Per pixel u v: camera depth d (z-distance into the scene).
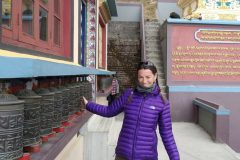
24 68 1.79
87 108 3.57
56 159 3.40
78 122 3.97
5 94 2.13
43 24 4.03
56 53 4.70
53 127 3.21
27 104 2.46
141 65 3.28
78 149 5.18
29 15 3.45
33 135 2.51
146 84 3.26
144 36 14.98
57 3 4.83
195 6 13.99
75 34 5.80
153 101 3.26
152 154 3.24
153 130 3.26
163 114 3.28
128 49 16.98
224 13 13.37
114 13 13.89
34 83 3.12
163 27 13.56
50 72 2.20
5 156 2.05
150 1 19.72
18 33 3.11
